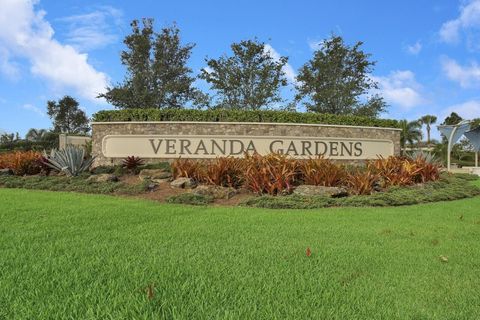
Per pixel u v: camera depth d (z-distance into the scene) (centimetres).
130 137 1702
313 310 322
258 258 464
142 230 614
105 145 1722
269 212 837
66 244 514
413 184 1301
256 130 1702
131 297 334
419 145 5834
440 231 650
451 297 360
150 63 3284
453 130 2383
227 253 484
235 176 1163
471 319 315
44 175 1405
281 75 2994
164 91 3216
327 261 461
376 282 396
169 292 349
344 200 982
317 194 1053
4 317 299
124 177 1330
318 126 1755
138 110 1727
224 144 1681
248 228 646
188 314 306
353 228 662
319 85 3209
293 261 458
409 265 455
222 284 374
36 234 570
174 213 790
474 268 450
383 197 1007
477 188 1351
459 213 848
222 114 1716
